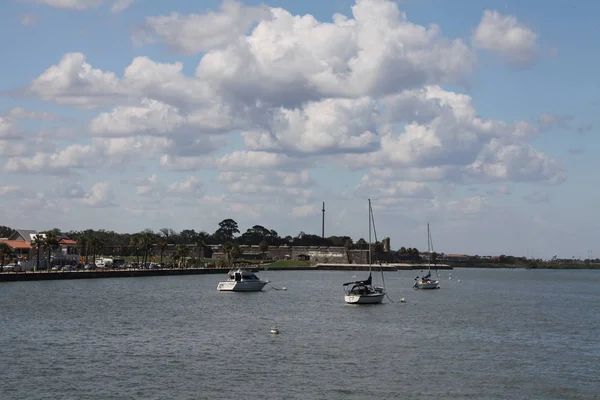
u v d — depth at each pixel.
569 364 58.69
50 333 72.88
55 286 151.12
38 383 49.44
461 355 62.34
